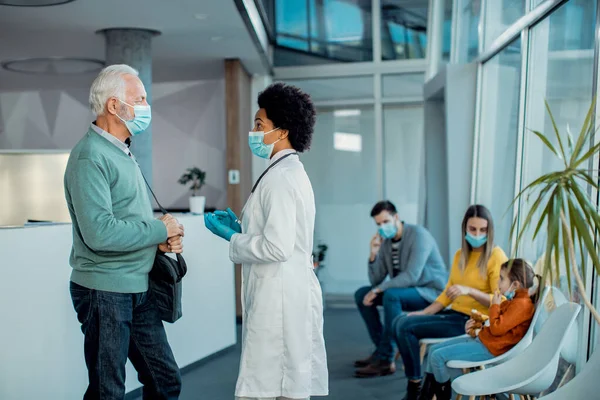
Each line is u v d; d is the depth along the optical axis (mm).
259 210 2539
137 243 2580
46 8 5023
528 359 3020
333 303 8305
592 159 3082
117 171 2617
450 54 6883
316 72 8250
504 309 3465
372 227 8359
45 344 3605
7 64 7219
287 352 2496
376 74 8164
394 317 4824
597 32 3074
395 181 8305
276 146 2635
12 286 3416
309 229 2588
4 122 8914
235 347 5742
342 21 8203
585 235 2203
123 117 2658
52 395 3650
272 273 2510
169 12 5188
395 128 8266
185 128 8352
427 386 3664
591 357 2658
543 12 3932
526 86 4430
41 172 4664
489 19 5379
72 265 2662
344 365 5258
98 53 6773
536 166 4258
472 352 3568
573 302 3174
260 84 8055
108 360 2578
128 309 2635
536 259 4020
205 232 5250
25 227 3514
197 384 4711
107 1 4844
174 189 8383
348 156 8367
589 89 3277
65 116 8781
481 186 5852
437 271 5012
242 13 5230
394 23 8086
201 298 5195
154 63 7172
